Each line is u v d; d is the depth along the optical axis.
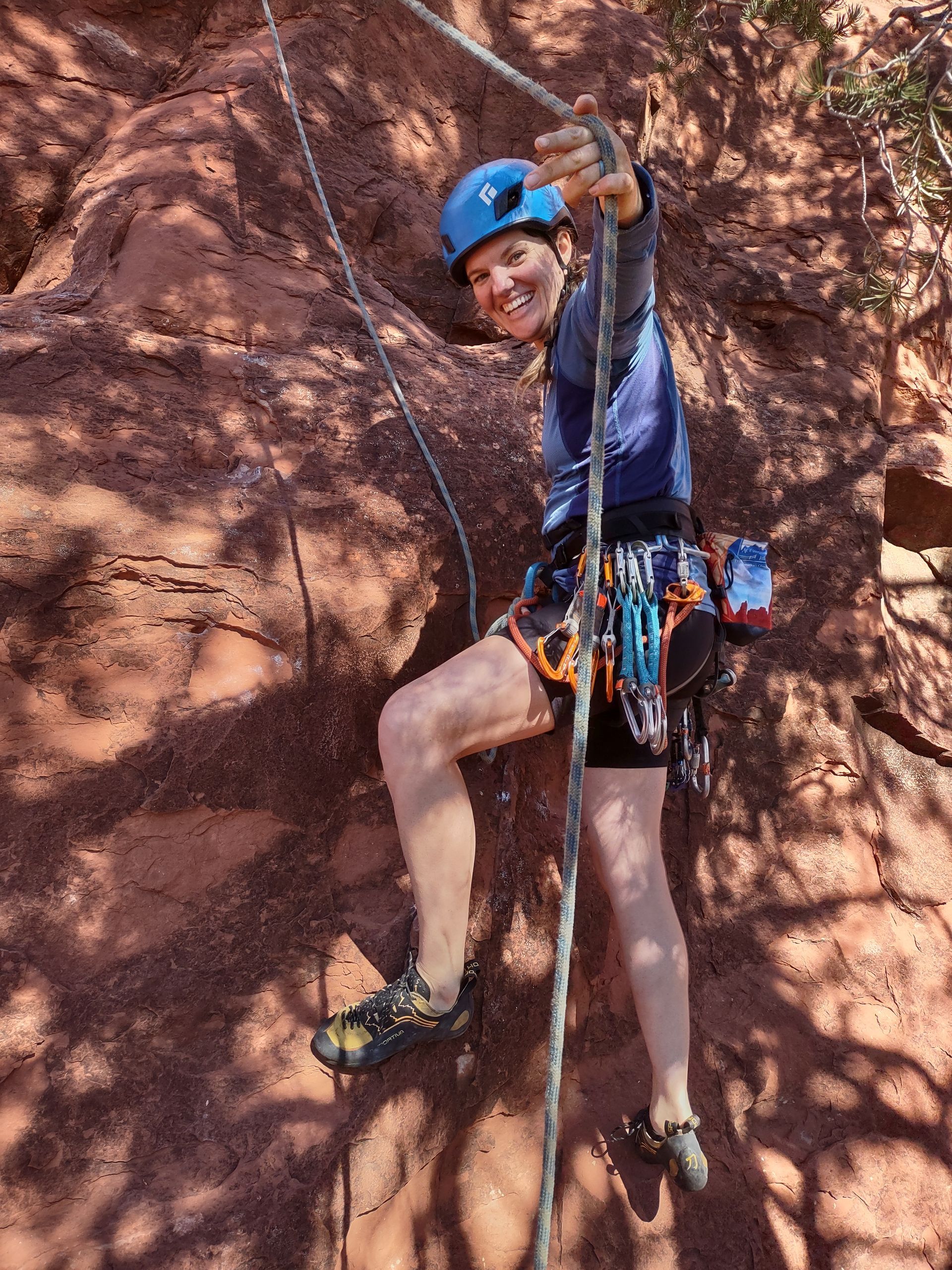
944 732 3.38
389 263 3.42
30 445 2.22
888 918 2.87
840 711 3.04
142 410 2.45
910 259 4.02
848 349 3.78
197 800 2.08
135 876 2.00
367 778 2.31
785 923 2.76
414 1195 2.10
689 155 4.21
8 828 1.94
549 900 2.42
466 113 3.88
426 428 2.71
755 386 3.67
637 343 1.86
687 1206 2.33
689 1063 2.47
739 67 4.43
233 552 2.27
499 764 2.46
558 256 2.07
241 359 2.68
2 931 1.87
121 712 2.10
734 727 2.91
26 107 3.32
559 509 2.01
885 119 4.24
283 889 2.12
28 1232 1.72
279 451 2.52
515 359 3.23
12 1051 1.80
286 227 3.10
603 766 2.04
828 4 3.71
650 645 1.82
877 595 3.22
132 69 3.58
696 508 3.13
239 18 3.68
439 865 1.86
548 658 1.85
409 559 2.46
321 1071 2.00
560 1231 2.23
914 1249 2.43
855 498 3.32
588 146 1.50
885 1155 2.51
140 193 2.94
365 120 3.53
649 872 2.04
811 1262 2.35
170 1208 1.79
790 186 4.27
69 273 3.02
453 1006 1.99
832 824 2.92
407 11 3.77
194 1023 1.95
